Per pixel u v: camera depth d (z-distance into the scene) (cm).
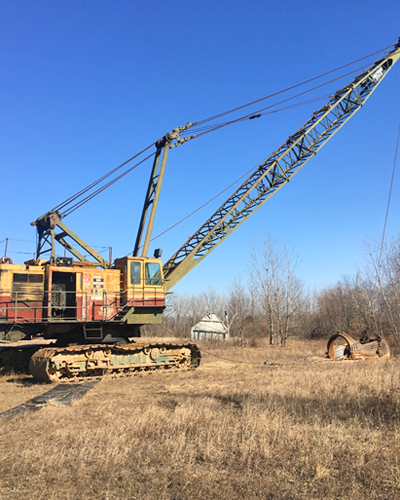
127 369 1827
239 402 1180
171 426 909
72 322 1788
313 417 976
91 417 1027
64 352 1656
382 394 1206
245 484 626
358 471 661
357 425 911
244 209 2447
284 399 1152
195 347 2014
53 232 2034
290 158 2567
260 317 5338
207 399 1217
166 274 2283
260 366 2155
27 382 1648
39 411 1095
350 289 4791
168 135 2206
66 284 1888
